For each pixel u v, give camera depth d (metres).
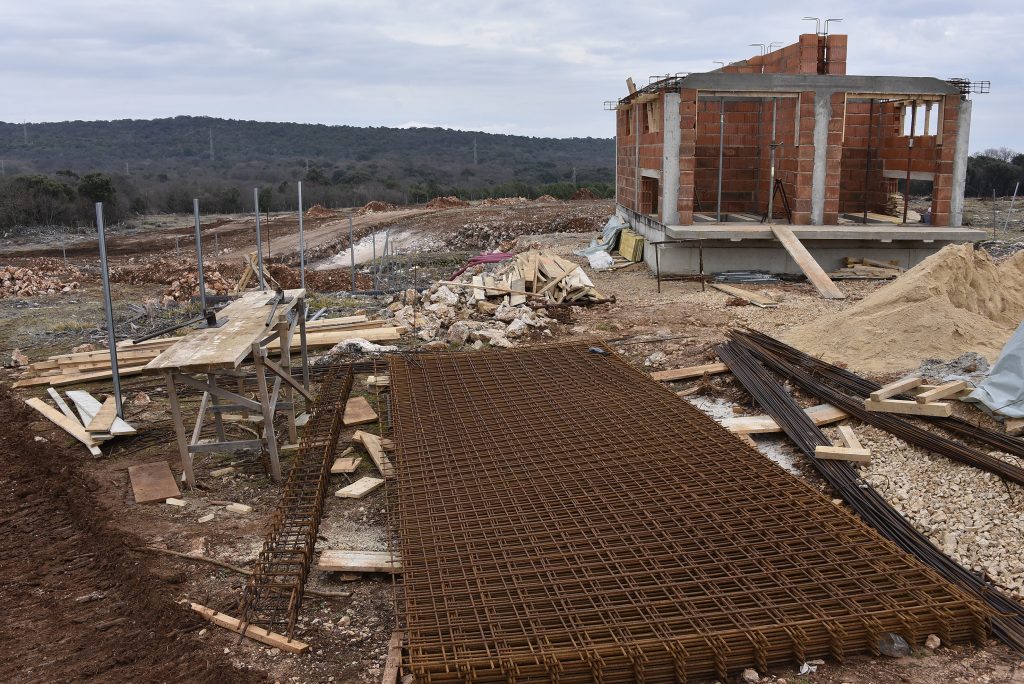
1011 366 6.90
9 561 5.64
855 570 4.90
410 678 4.27
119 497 6.63
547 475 6.41
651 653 4.13
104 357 10.51
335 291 17.73
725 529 5.41
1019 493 5.83
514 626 4.41
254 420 8.24
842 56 15.33
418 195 60.09
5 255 27.80
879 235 15.09
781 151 16.59
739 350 9.45
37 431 8.30
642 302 13.55
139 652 4.50
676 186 15.41
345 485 6.76
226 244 31.56
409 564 5.09
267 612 4.89
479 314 12.90
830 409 7.71
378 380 9.22
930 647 4.40
